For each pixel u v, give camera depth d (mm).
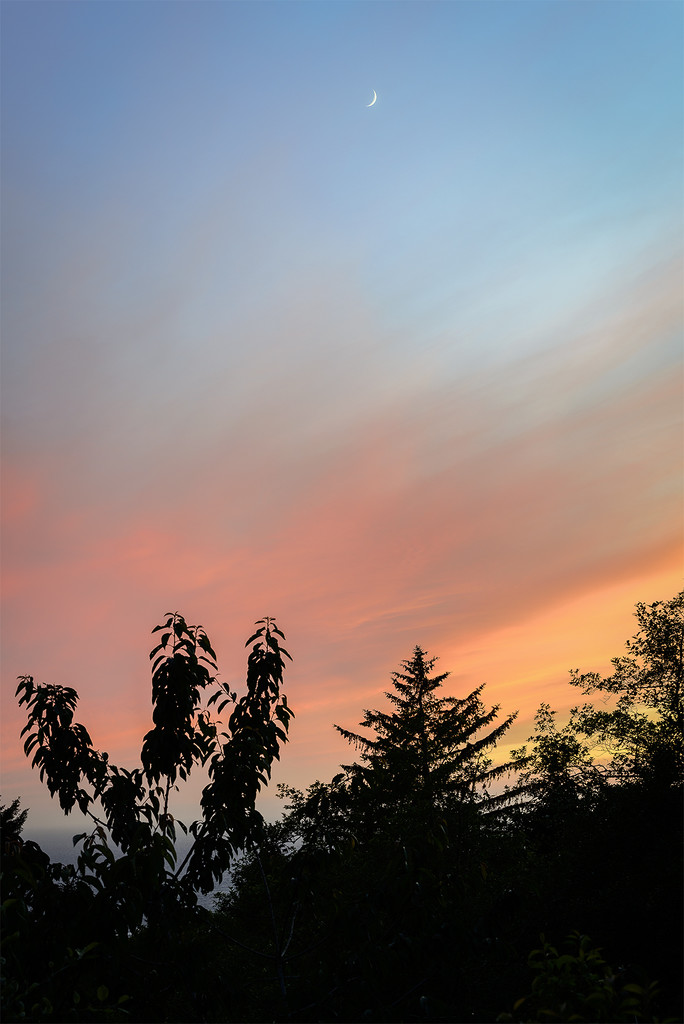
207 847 8469
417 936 8008
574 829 17078
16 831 8180
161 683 8688
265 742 9039
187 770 8641
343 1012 7902
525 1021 5684
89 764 8852
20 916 6953
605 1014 5473
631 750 29172
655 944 13141
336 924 8234
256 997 8836
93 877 7410
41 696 9188
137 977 7816
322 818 9406
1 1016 6344
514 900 8258
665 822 15805
